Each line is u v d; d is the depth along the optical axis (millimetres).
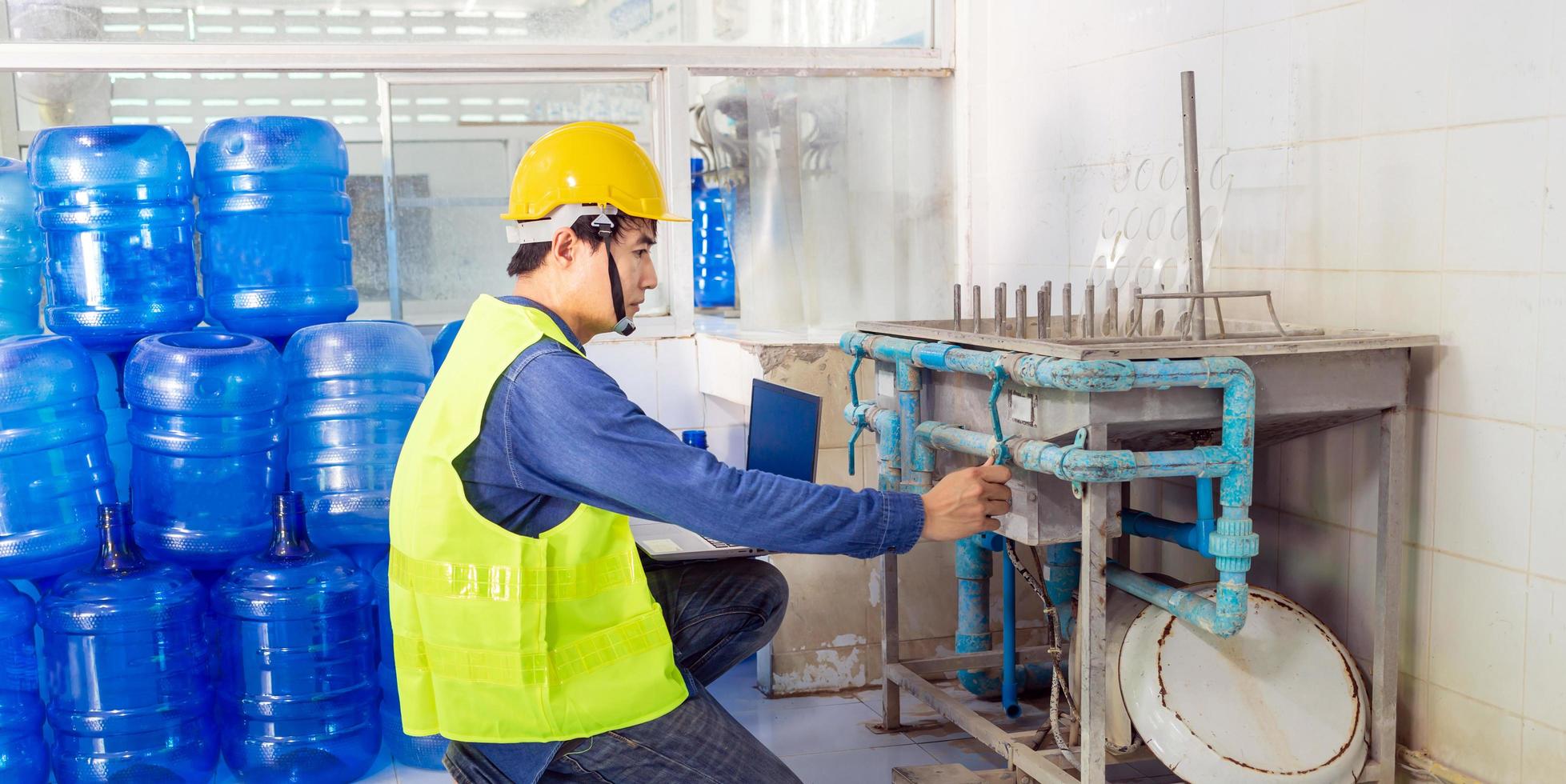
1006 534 2238
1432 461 2262
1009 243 3508
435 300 3387
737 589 2078
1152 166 2830
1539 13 2002
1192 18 2742
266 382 2689
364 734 2785
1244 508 2076
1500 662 2152
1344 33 2367
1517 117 2047
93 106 3141
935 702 2684
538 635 1623
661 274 3547
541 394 1603
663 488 1586
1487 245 2113
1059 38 3217
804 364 3146
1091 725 2125
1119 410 2002
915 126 3635
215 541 2711
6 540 2607
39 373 2582
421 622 1685
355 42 3252
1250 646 2291
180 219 2848
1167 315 2613
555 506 1665
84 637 2582
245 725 2713
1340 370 2139
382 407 2812
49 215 2773
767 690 3236
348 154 3248
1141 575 2377
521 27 3357
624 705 1672
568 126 1785
